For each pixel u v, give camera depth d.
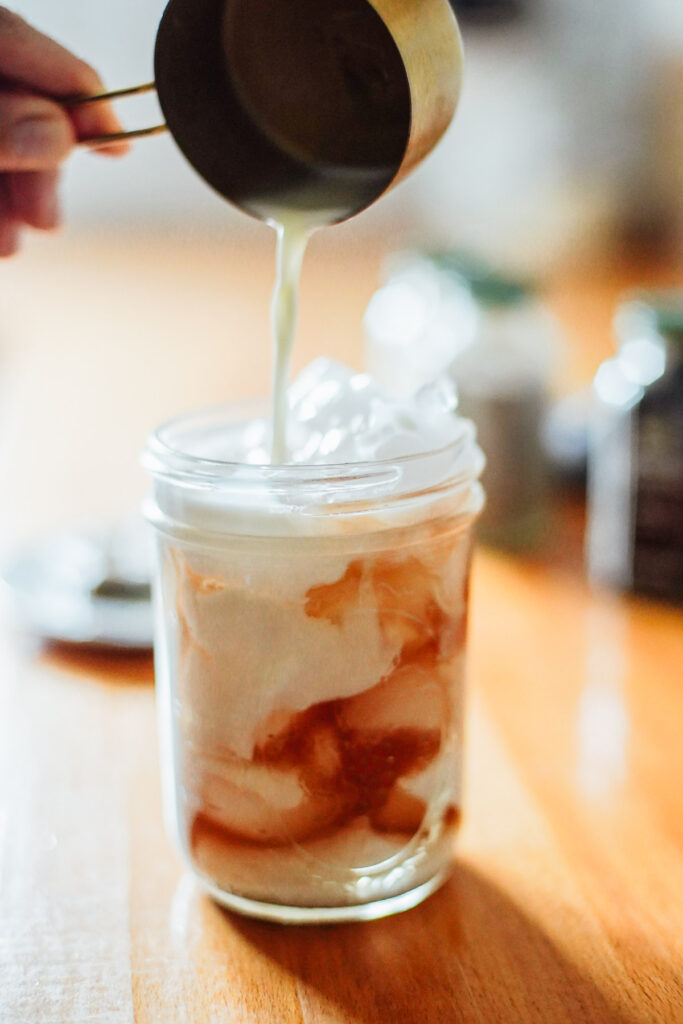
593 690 0.48
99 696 0.49
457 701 0.38
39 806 0.42
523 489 0.62
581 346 1.08
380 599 0.35
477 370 0.61
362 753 0.36
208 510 0.34
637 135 1.76
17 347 1.23
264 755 0.35
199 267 1.79
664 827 0.40
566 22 1.75
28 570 0.56
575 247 1.69
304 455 0.38
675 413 0.54
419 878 0.37
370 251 1.86
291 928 0.37
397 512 0.34
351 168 0.38
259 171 0.40
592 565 0.59
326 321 1.23
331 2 0.37
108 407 0.94
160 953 0.36
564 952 0.36
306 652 0.35
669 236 1.72
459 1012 0.34
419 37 0.35
